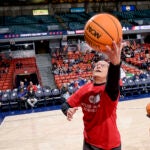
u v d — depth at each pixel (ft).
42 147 20.07
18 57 73.72
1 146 21.08
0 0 80.84
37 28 80.12
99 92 7.30
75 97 7.98
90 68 57.47
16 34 67.15
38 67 68.85
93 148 7.66
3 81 51.52
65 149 19.29
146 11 94.99
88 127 7.77
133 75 48.14
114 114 7.65
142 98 37.88
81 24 83.30
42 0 83.25
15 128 26.03
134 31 76.95
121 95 40.55
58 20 85.61
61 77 51.19
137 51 72.64
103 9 92.84
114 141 7.57
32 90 37.78
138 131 21.91
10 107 37.58
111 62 6.36
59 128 24.71
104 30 6.44
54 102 38.81
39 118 29.53
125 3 94.22
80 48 75.82
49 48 78.79
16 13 86.38
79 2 87.15
